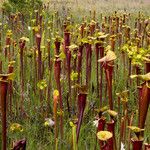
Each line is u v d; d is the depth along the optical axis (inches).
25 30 445.1
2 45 358.0
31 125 191.2
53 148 156.1
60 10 666.2
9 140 167.3
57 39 165.8
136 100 220.2
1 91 89.9
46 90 223.9
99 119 90.9
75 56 218.8
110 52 96.8
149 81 78.5
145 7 973.8
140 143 76.5
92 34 250.1
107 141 85.3
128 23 510.0
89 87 217.6
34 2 609.0
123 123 134.4
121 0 1124.5
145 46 320.5
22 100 200.5
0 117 181.8
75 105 197.5
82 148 161.6
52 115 195.0
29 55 226.1
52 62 225.5
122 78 259.0
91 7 888.3
